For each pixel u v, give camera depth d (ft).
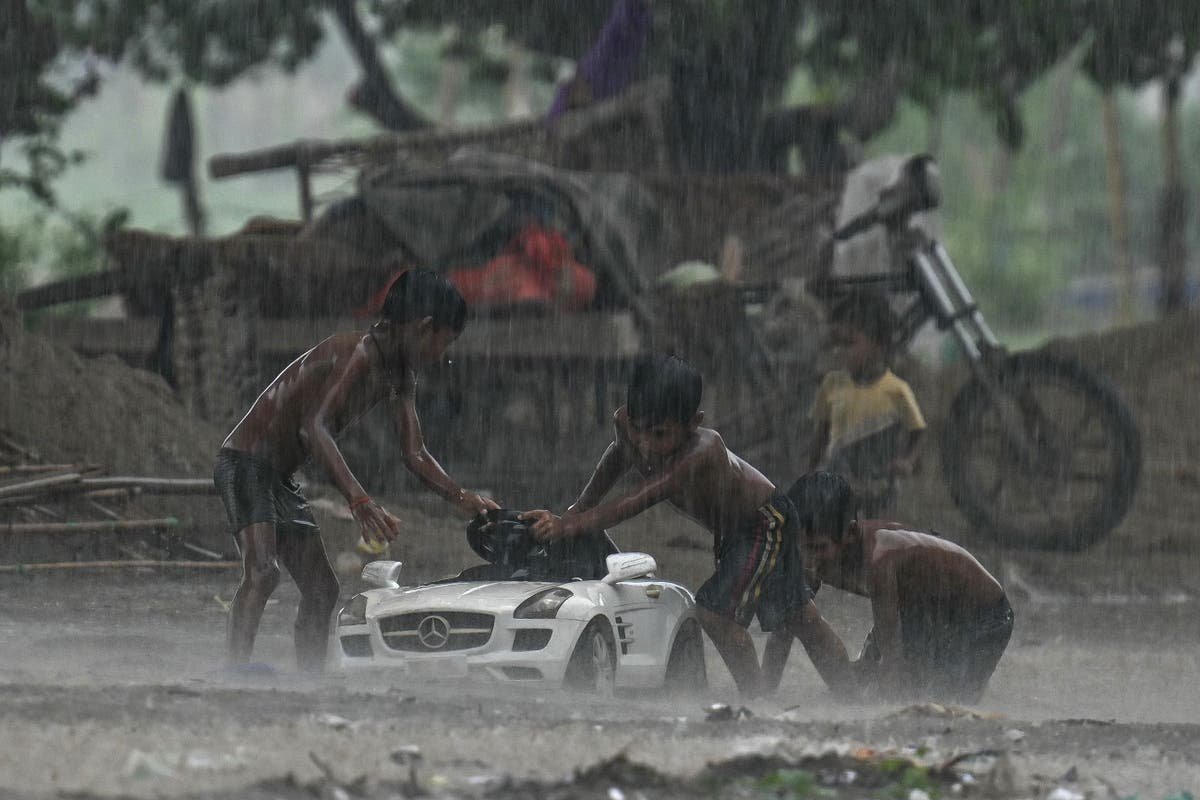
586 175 133.69
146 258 136.77
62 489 97.81
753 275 136.87
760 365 132.16
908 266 125.70
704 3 176.14
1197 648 88.63
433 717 48.26
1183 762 46.85
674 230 139.03
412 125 241.35
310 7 234.99
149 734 41.73
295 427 66.74
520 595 61.67
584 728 47.52
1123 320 391.86
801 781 39.58
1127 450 117.39
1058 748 48.78
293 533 68.44
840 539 66.44
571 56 217.97
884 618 65.98
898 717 55.88
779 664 69.56
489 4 217.77
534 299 131.13
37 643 71.51
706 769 39.99
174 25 234.38
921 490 147.43
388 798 36.32
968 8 187.21
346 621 62.90
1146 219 500.33
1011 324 468.34
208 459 121.60
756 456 131.23
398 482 133.69
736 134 182.09
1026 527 120.16
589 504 71.00
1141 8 186.29
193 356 134.62
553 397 132.46
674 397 65.26
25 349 121.29
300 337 133.90
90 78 197.06
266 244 134.41
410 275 66.39
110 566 97.19
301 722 45.06
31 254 192.13
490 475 132.67
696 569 114.32
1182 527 137.28
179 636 78.07
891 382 107.55
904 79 197.47
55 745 39.45
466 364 132.36
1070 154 519.60
